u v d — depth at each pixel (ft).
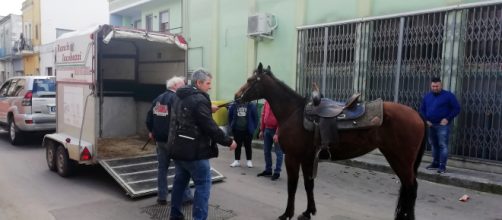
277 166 21.80
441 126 21.26
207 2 40.68
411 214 13.98
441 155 21.31
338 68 28.71
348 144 14.16
